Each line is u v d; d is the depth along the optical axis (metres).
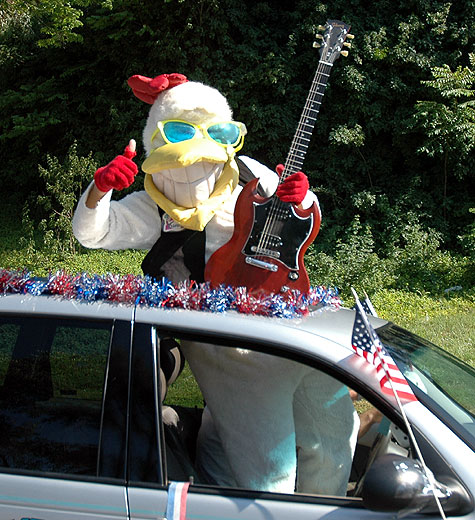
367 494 2.12
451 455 2.21
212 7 13.26
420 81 12.47
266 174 3.68
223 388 2.54
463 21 12.95
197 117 3.23
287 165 3.32
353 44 12.63
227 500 2.28
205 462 2.60
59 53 15.57
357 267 10.35
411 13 13.04
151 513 2.26
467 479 2.18
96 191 3.04
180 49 13.22
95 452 2.36
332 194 12.88
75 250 11.97
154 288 2.55
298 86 13.25
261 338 2.42
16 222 14.94
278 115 13.10
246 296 2.56
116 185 2.98
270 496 2.29
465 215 12.91
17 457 2.43
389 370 2.34
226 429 2.55
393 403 2.30
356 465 2.48
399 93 12.82
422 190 13.11
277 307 2.53
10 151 16.23
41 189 15.96
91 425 2.39
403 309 9.53
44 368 2.50
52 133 15.73
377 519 2.19
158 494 2.28
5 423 2.47
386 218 12.65
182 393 2.58
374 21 12.98
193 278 3.23
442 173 13.07
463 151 12.10
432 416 2.31
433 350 2.97
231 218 3.34
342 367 2.37
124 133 14.48
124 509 2.28
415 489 2.08
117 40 14.27
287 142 13.48
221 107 3.33
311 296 2.86
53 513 2.31
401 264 11.35
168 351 2.49
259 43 13.30
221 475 2.56
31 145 15.15
